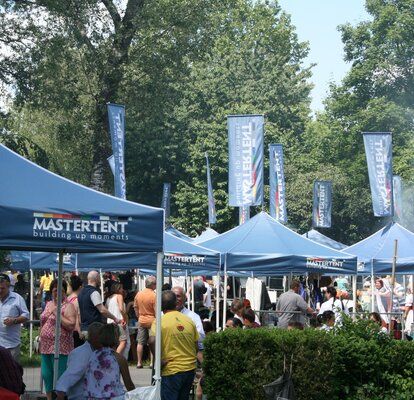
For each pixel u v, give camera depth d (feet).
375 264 72.02
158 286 35.42
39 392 50.31
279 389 40.37
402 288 83.92
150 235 32.35
